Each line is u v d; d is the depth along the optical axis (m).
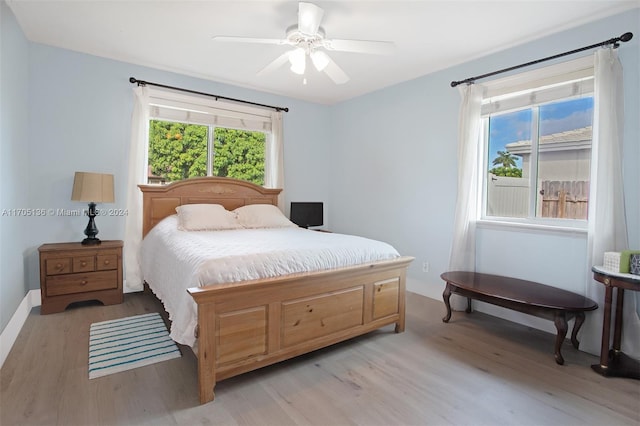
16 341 2.50
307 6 2.08
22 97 2.92
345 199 4.95
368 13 2.51
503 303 2.56
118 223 3.63
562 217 2.89
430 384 2.05
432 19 2.59
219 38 2.39
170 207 3.83
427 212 3.83
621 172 2.40
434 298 3.77
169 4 2.47
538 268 2.94
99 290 3.26
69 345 2.45
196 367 2.19
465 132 3.29
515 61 3.06
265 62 3.56
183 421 1.68
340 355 2.42
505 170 3.27
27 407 1.74
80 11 2.58
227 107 4.23
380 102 4.38
